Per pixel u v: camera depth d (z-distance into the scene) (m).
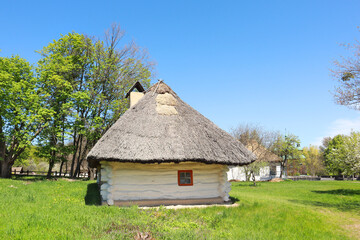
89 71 27.17
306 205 13.30
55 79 23.67
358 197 17.12
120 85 26.48
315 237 7.90
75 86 26.56
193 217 8.85
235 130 38.75
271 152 37.97
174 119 11.90
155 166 11.08
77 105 25.33
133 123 11.36
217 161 10.44
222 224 8.29
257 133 37.72
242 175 40.09
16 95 22.16
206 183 11.43
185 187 11.16
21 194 11.81
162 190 10.92
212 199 11.33
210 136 11.61
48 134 24.81
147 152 9.95
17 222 6.32
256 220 8.98
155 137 10.71
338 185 27.17
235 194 14.63
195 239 6.44
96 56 26.58
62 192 13.86
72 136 26.48
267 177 40.34
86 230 6.20
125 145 10.17
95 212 8.24
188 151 10.30
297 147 39.53
